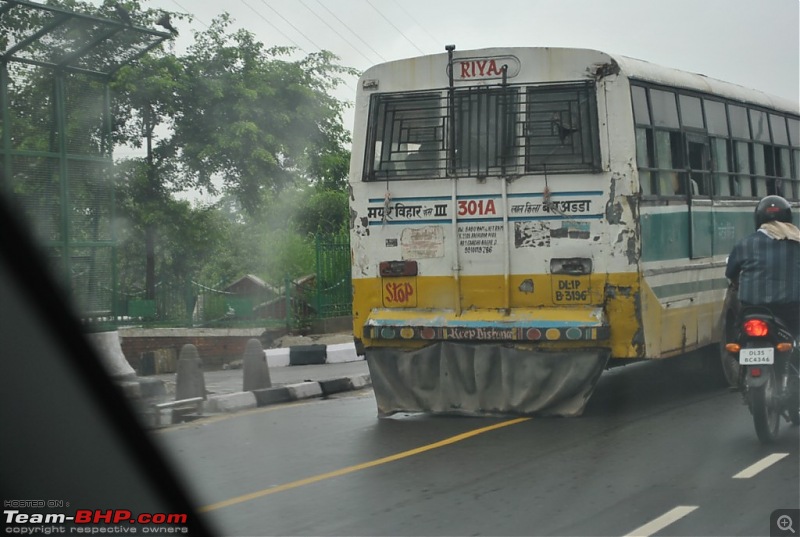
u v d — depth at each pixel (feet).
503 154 33.73
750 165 44.83
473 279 33.86
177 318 68.95
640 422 32.50
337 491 24.39
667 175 35.83
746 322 27.37
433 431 32.40
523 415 34.04
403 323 34.04
